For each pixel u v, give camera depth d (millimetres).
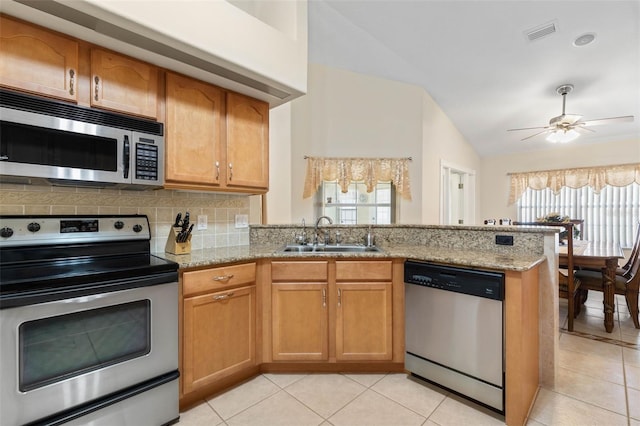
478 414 1653
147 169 1714
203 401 1779
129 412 1442
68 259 1631
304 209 3742
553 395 1840
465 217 5746
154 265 1549
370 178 3869
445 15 2797
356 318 2039
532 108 4406
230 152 2094
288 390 1890
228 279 1867
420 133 3936
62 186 1709
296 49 2104
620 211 5078
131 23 1391
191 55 1663
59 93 1440
